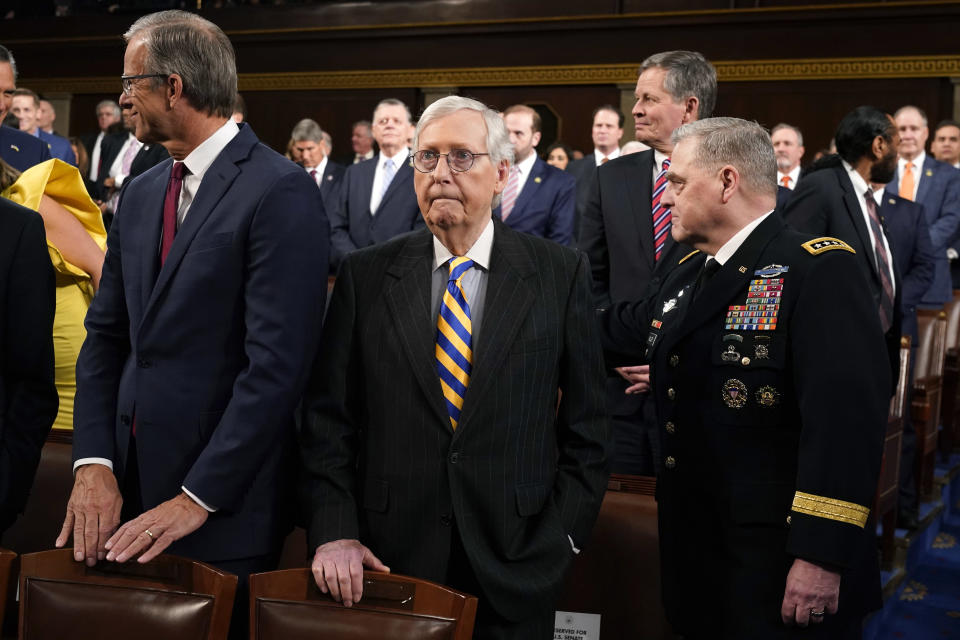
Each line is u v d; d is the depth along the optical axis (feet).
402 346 6.17
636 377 8.68
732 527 6.17
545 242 6.62
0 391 6.50
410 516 6.08
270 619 5.57
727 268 6.37
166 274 6.16
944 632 11.40
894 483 11.77
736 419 6.18
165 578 5.80
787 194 11.50
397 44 35.53
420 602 5.54
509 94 34.27
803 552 5.73
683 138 6.50
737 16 30.37
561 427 6.69
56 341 9.12
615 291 9.71
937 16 28.22
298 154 22.57
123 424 6.39
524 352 6.19
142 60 6.05
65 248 8.84
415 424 6.10
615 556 7.61
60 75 40.37
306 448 6.36
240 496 6.02
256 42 37.52
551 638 6.42
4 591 5.74
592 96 33.09
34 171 8.82
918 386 13.79
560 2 33.01
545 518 6.29
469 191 5.98
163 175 6.57
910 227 14.61
